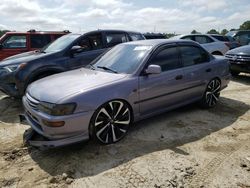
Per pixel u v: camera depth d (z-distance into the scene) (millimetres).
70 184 3078
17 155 3766
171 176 3203
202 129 4613
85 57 6516
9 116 5426
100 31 7066
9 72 5664
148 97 4332
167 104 4730
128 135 4344
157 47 4617
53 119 3402
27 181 3164
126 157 3646
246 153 3758
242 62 8453
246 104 6125
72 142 3564
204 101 5551
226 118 5168
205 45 11156
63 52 6207
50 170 3379
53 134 3473
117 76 4172
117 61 4656
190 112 5484
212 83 5648
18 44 9180
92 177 3205
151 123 4867
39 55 6094
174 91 4754
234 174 3246
